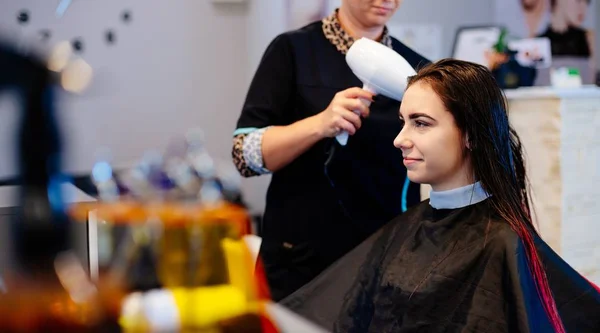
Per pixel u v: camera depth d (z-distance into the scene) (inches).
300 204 67.2
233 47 153.6
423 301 49.4
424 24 160.9
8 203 22.9
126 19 143.9
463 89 49.9
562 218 91.3
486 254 47.7
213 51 152.3
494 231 48.3
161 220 29.8
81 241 27.9
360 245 56.9
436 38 162.1
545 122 91.0
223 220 30.8
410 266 52.0
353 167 65.7
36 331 22.4
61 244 22.8
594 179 94.0
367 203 67.0
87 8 139.9
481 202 50.6
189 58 150.6
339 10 68.7
